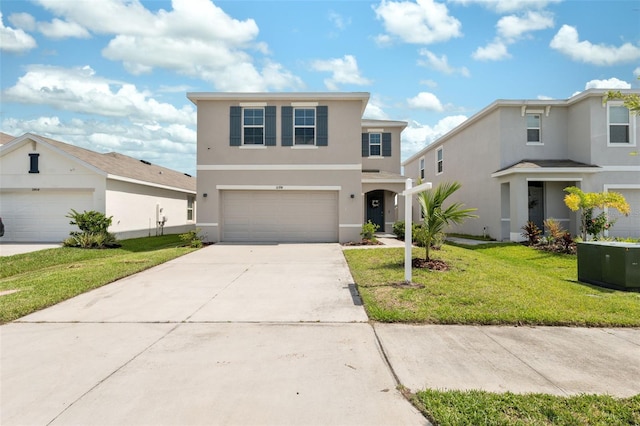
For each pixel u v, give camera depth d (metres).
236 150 15.27
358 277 8.38
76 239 14.52
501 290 7.07
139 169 21.02
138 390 3.58
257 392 3.53
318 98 15.05
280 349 4.57
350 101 15.27
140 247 15.23
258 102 15.27
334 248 13.52
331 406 3.28
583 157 15.36
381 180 18.16
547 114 16.16
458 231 20.72
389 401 3.36
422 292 6.95
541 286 7.45
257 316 5.90
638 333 5.08
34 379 3.82
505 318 5.51
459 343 4.72
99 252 13.51
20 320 5.75
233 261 10.93
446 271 8.73
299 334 5.10
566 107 16.20
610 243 8.26
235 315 5.96
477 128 18.34
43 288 7.51
